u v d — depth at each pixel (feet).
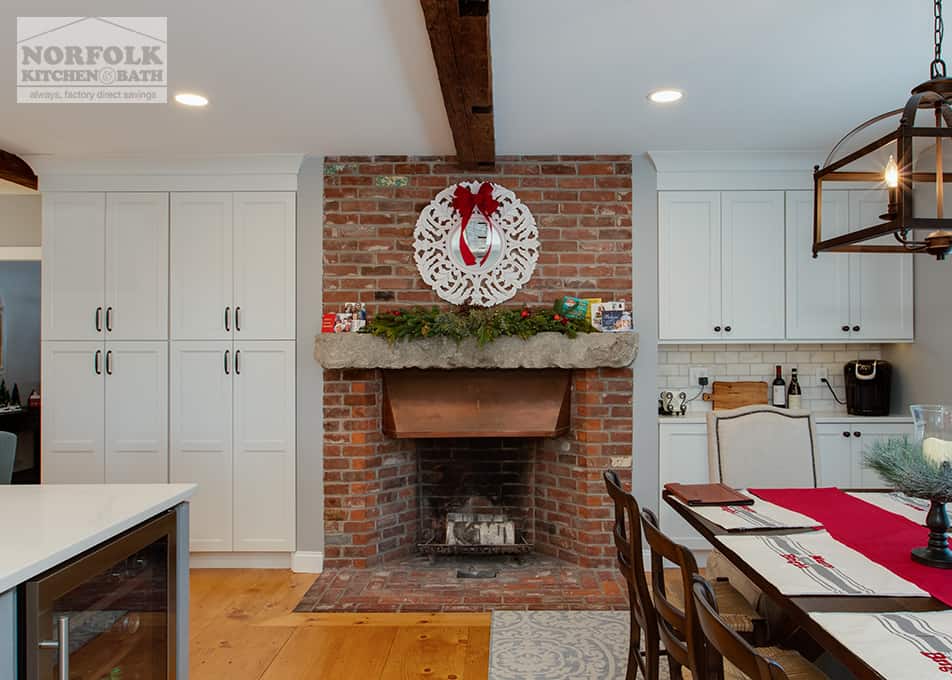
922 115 10.09
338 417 12.29
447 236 12.43
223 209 12.47
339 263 12.44
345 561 12.26
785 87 9.20
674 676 5.56
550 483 12.99
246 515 12.38
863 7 6.97
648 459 12.32
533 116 10.34
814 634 4.20
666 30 7.47
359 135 11.24
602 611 10.36
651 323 12.44
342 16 7.11
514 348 11.80
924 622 4.21
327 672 8.50
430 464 13.44
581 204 12.50
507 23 7.27
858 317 12.59
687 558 4.50
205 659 8.87
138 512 5.41
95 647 4.82
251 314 12.42
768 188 12.54
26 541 4.56
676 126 10.88
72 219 12.54
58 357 12.53
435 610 10.46
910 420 12.35
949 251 5.76
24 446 19.02
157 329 12.47
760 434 9.30
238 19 7.20
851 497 7.77
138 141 11.49
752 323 12.53
